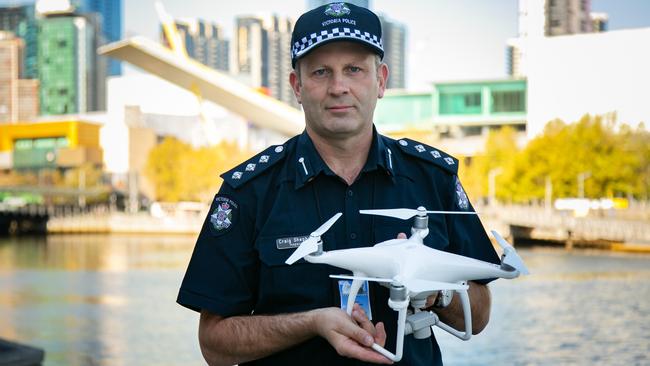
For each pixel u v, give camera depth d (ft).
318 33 5.56
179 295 5.95
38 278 98.63
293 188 5.93
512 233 133.18
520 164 129.70
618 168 112.57
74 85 356.59
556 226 126.93
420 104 164.76
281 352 5.89
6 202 238.89
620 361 44.86
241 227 5.97
